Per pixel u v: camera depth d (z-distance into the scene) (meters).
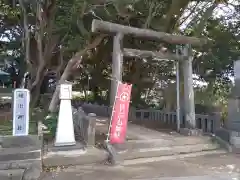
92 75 19.33
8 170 5.31
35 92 13.16
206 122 9.69
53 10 11.09
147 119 14.25
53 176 5.35
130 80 17.03
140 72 17.02
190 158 7.15
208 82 14.52
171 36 8.91
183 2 10.86
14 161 5.43
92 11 10.80
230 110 9.15
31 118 10.13
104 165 6.23
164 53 9.16
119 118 7.14
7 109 13.58
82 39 12.05
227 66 13.54
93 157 6.36
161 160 6.86
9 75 19.95
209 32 13.18
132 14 11.05
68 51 13.59
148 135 8.66
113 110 7.12
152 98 17.80
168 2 11.16
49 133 7.74
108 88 19.42
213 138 8.53
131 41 13.27
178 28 12.60
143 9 11.07
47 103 14.32
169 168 6.10
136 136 8.40
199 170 5.95
